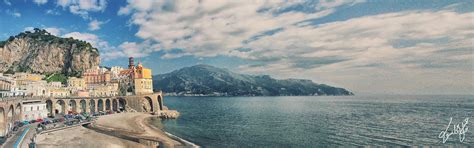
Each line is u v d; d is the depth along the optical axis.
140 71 188.50
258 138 92.56
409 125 123.50
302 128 114.88
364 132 104.75
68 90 170.00
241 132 104.69
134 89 188.62
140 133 94.00
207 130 109.38
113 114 142.12
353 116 164.00
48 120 100.38
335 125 123.75
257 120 144.12
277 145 82.31
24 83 159.25
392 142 86.56
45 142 69.25
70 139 74.88
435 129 111.44
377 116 163.88
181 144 80.88
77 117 114.62
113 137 83.62
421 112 190.00
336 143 85.12
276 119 148.62
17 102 90.50
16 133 75.44
